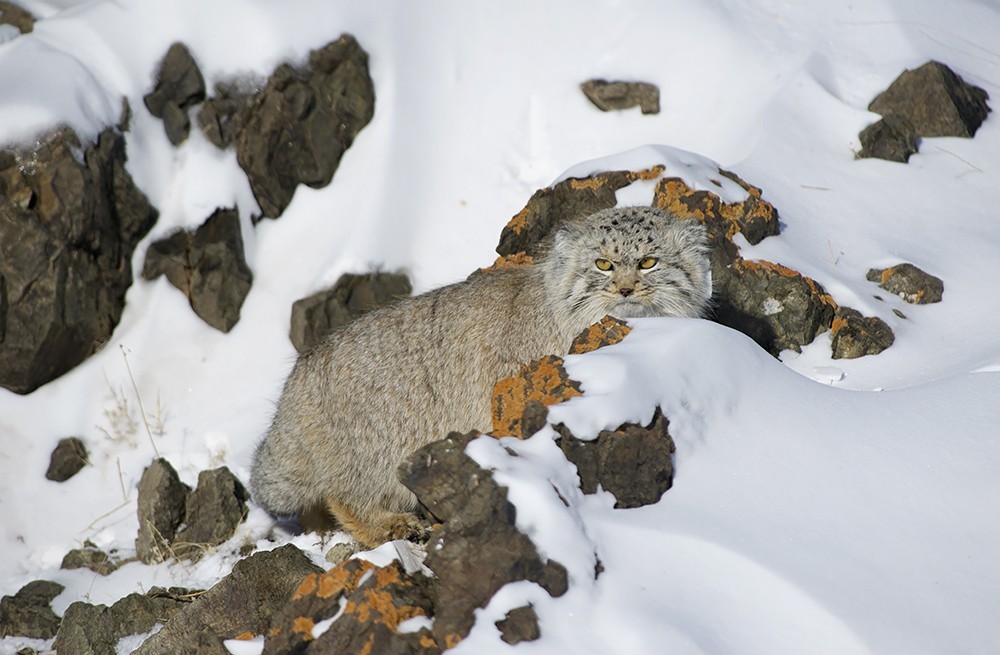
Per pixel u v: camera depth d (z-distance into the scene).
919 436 15.71
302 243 31.33
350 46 31.91
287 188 31.72
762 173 27.94
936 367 21.91
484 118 32.91
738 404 16.20
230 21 31.75
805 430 15.91
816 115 30.16
